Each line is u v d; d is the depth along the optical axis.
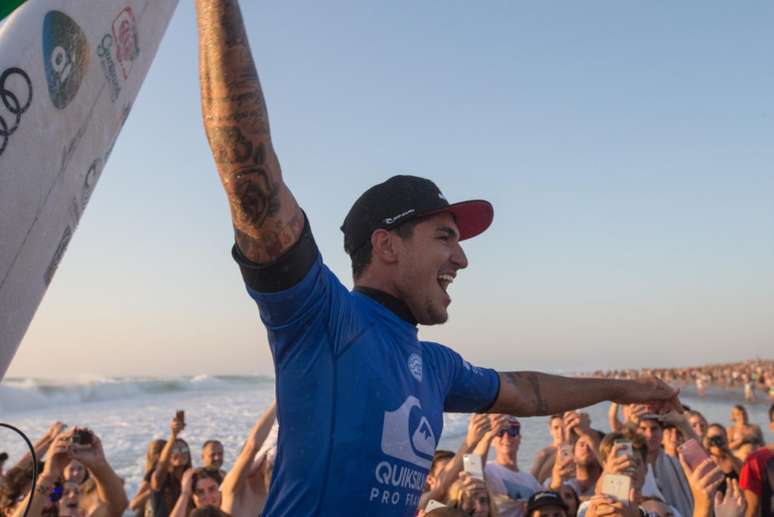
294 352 1.45
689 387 55.88
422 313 1.71
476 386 2.13
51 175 1.05
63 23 1.06
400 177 1.75
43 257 1.07
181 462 6.25
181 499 5.32
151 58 1.32
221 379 50.19
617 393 2.50
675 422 5.66
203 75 1.31
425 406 1.66
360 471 1.44
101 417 26.06
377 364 1.51
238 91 1.27
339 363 1.45
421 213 1.67
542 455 7.39
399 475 1.51
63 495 4.52
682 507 5.71
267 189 1.29
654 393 2.56
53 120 1.04
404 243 1.68
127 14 1.21
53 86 1.04
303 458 1.44
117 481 4.72
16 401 29.19
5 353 1.02
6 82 0.96
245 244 1.36
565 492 5.39
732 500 3.86
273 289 1.37
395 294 1.69
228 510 4.68
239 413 27.62
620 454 3.86
